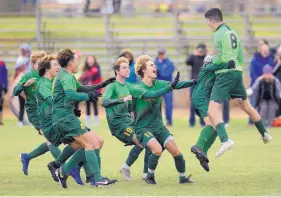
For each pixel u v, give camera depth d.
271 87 41.16
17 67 43.19
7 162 28.64
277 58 43.16
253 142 34.75
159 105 22.97
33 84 24.66
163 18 69.94
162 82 23.25
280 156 29.81
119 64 24.02
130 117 24.16
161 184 23.27
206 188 22.34
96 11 68.56
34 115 24.86
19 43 58.62
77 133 21.83
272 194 21.08
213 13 23.89
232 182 23.52
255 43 54.78
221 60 23.61
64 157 22.86
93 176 22.78
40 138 36.78
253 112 24.95
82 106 51.81
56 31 60.56
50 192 21.83
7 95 51.69
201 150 23.58
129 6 79.38
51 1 72.06
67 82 21.67
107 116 24.23
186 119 46.06
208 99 24.22
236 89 24.14
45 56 23.31
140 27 70.00
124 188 22.44
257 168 26.55
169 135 22.95
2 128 41.75
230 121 45.06
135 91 22.56
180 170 23.28
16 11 64.88
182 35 59.34
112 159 29.39
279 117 41.97
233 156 29.92
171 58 56.94
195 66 40.22
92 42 59.22
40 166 27.45
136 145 24.03
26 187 22.92
